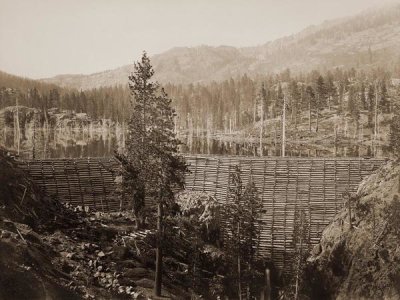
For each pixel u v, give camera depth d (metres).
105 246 37.91
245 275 41.53
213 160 58.03
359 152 92.88
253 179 55.06
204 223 50.88
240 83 171.50
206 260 45.94
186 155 60.03
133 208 43.53
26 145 111.00
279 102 137.75
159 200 35.44
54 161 54.69
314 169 54.75
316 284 46.66
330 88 134.62
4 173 36.25
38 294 24.17
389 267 42.78
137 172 40.44
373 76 156.50
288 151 96.44
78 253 33.56
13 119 149.62
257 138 118.62
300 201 53.97
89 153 95.94
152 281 35.72
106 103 164.00
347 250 46.88
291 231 52.84
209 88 194.62
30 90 171.25
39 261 27.27
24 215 33.91
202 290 40.19
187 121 148.88
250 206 41.34
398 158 50.88
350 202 50.31
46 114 150.12
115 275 32.75
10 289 23.23
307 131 118.50
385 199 47.12
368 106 125.44
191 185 58.03
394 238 44.09
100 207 53.81
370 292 42.78
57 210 40.41
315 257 49.31
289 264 50.16
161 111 35.50
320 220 53.00
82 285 28.73
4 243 25.64
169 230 36.62
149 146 35.22
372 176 51.97
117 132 138.00
